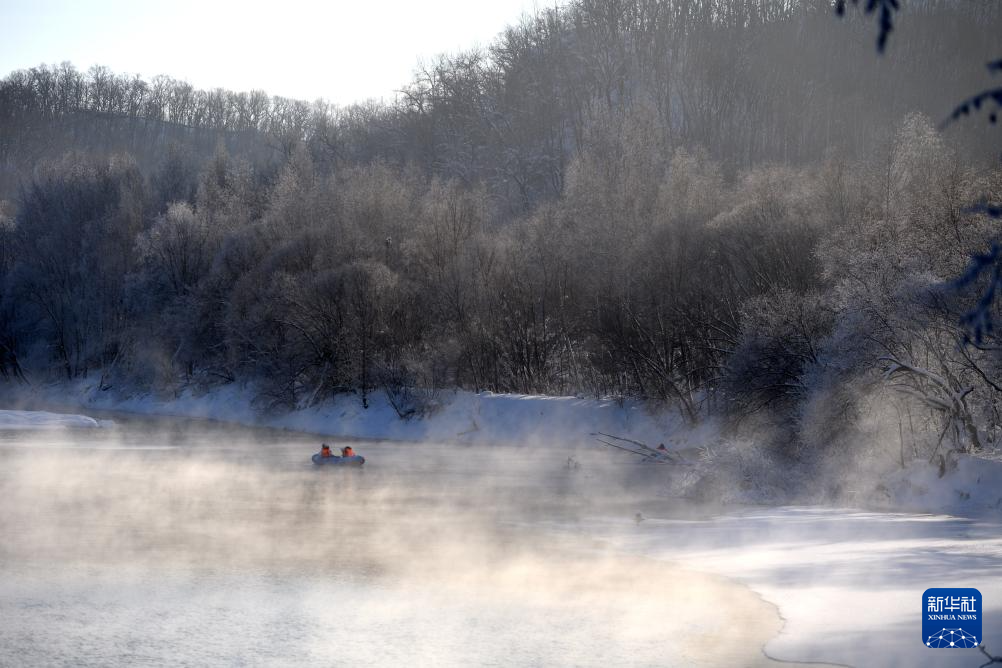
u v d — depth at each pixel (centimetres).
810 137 10400
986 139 5225
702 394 5384
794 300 4088
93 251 9200
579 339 6500
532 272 6694
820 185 5003
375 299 6819
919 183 4388
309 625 1681
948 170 4241
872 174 4775
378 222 7456
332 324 6856
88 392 9019
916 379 3228
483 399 6309
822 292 4316
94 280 9125
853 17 10912
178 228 8475
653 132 7200
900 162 4656
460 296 6806
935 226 3425
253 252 7794
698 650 1469
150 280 8406
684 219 5591
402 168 10762
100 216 9606
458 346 6662
